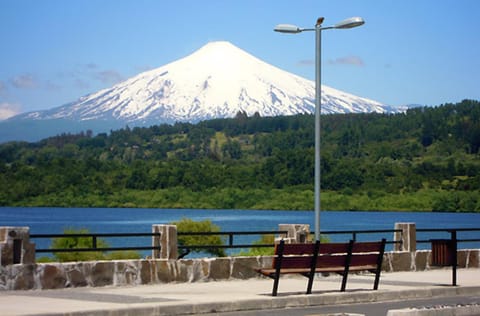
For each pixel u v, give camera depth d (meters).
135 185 161.12
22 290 17.83
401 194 152.50
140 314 15.20
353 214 141.62
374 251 19.17
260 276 21.59
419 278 22.50
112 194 157.88
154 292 18.08
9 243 17.70
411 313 15.14
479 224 110.50
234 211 147.75
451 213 149.75
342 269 18.67
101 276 18.92
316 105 24.05
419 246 59.09
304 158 155.12
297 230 22.80
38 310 14.55
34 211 140.38
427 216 139.00
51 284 18.20
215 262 20.83
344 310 16.59
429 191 154.88
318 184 23.75
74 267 18.55
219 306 16.27
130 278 19.38
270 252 30.75
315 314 15.84
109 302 16.03
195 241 36.22
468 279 22.27
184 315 15.68
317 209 23.69
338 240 63.34
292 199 149.62
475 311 16.28
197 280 20.47
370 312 16.20
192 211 144.62
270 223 97.50
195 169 161.25
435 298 19.12
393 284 20.72
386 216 134.00
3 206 159.00
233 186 157.00
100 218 114.44
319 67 24.05
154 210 150.50
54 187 160.88
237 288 19.19
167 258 20.00
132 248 19.67
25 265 17.88
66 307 15.07
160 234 20.23
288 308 16.98
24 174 163.50
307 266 18.09
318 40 24.09
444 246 20.42
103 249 19.09
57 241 32.47
